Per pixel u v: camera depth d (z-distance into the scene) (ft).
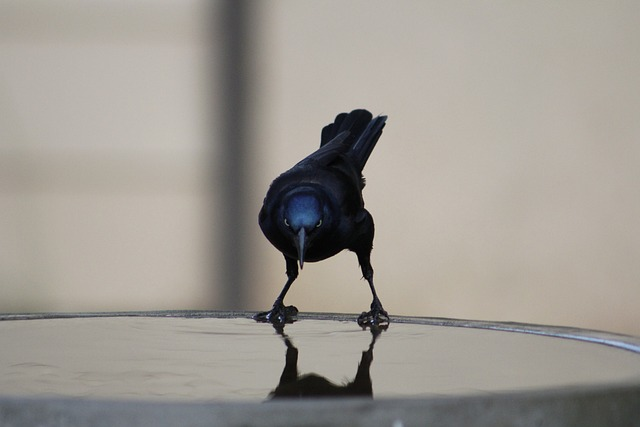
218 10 40.50
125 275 41.24
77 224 41.45
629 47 39.83
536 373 11.29
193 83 40.81
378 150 39.68
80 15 41.14
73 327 15.67
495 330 15.43
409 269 39.75
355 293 39.47
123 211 41.34
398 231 39.78
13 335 14.71
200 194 40.91
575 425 8.47
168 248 40.98
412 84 39.70
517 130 40.01
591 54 39.86
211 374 11.60
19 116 41.55
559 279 40.11
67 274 41.39
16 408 7.95
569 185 39.96
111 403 7.85
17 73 41.50
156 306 40.78
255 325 16.19
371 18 39.65
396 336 14.79
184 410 7.75
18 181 41.65
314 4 39.75
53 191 41.47
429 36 39.78
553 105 39.99
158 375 11.44
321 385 10.77
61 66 41.32
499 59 39.78
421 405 7.97
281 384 10.83
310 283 39.55
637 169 39.91
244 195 40.45
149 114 41.16
